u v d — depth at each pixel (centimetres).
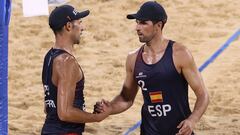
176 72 1702
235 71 3822
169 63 1697
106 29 4703
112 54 4256
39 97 3497
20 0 5262
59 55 1648
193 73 1706
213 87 3575
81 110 1662
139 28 1708
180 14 4919
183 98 1730
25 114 3194
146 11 1700
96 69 3984
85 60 4159
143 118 1781
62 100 1620
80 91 1678
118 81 3781
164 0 5197
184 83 1731
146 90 1739
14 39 4581
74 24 1681
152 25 1700
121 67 4016
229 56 4069
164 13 1720
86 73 3919
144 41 1711
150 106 1748
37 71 3984
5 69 1830
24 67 4069
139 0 5184
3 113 1844
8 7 1820
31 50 4381
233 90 3525
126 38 4553
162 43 1720
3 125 1850
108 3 5184
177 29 4631
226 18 4838
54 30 1683
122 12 5019
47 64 1672
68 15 1669
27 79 3847
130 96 1838
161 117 1742
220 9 5003
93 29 4703
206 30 4594
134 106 3316
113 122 3006
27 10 1814
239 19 4806
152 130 1759
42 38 4591
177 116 1733
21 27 4775
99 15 4953
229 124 2936
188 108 1755
